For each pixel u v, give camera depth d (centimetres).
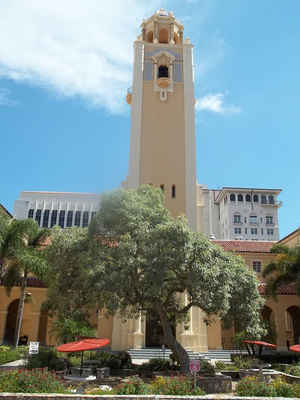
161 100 3706
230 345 3541
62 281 1948
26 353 2494
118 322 3078
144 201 2066
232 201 9656
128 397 1151
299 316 3812
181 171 3484
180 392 1311
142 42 3950
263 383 1370
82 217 8450
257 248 3953
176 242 1756
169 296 2028
